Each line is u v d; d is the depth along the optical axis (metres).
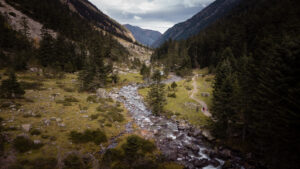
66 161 17.70
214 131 29.78
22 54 62.62
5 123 22.27
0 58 57.66
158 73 77.00
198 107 45.31
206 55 111.25
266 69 22.41
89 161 19.25
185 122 37.59
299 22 49.28
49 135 22.52
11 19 90.69
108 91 62.56
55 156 18.39
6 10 96.56
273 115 19.11
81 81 56.12
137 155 21.11
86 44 121.00
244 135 26.56
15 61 58.31
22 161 15.98
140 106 50.16
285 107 17.00
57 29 115.00
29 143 19.02
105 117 34.12
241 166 21.53
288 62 17.75
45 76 61.41
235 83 29.73
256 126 22.78
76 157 18.86
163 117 41.72
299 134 15.55
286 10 66.69
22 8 109.81
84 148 21.83
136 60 143.12
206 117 38.53
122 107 45.91
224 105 27.80
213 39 112.38
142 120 38.31
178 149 25.64
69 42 101.81
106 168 17.86
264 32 64.75
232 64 64.00
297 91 15.26
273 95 19.16
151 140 28.11
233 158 23.48
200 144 27.95
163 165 20.59
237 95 27.23
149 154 23.16
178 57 130.75
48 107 32.91
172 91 64.00
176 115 42.00
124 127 32.31
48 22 113.12
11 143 18.28
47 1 154.00
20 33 80.75
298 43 17.66
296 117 15.38
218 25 152.75
